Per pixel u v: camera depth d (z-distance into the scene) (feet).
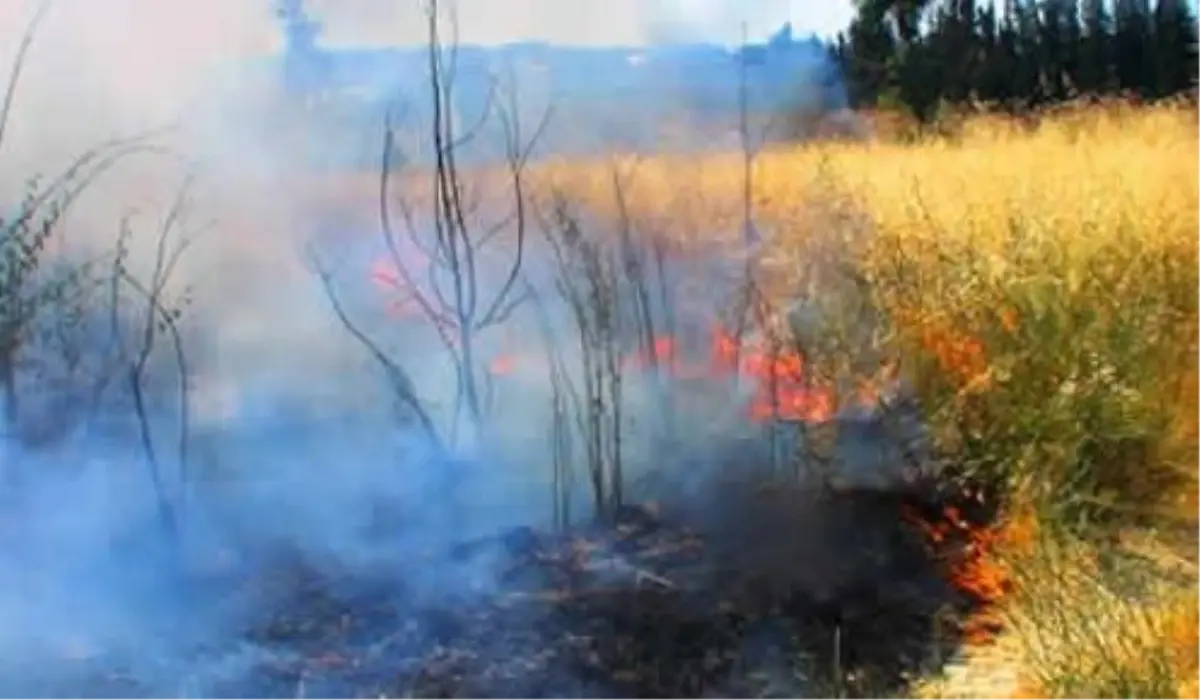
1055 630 8.51
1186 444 11.94
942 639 9.08
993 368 11.62
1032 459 11.07
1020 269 12.51
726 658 8.75
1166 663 7.72
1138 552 10.18
